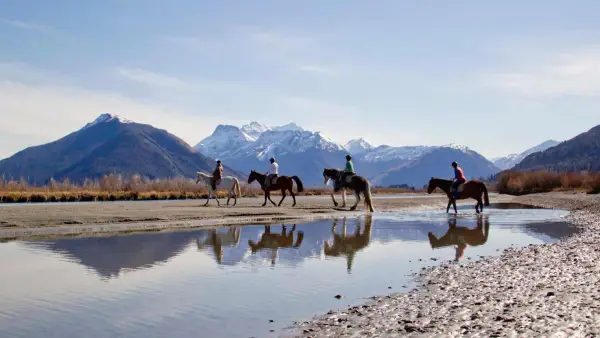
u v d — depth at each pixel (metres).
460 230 21.78
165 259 13.70
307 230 21.45
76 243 16.58
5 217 22.72
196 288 10.34
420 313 8.12
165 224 22.58
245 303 9.18
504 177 84.25
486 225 24.17
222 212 28.19
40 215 23.94
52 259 13.48
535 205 43.84
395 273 11.96
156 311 8.63
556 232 20.98
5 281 10.84
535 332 6.70
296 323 7.90
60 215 24.11
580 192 64.12
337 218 28.08
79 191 53.47
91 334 7.41
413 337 6.81
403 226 23.50
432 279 11.13
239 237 18.73
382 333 7.09
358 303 9.12
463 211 35.41
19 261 13.16
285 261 13.62
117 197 52.16
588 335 6.51
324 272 12.09
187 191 58.72
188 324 7.90
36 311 8.61
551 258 13.41
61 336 7.32
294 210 30.98
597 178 62.59
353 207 32.88
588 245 15.96
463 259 13.98
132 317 8.28
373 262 13.53
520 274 11.20
